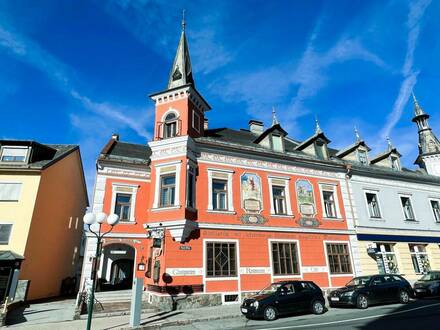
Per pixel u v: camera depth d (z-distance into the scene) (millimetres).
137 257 17141
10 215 17641
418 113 31156
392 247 21109
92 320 11688
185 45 21750
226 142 17812
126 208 18250
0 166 18188
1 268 16391
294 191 19094
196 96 18344
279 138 20359
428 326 8742
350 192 20969
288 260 17250
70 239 25516
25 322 11789
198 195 16172
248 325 10469
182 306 13836
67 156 22953
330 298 14250
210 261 15312
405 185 23703
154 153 16844
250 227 16766
